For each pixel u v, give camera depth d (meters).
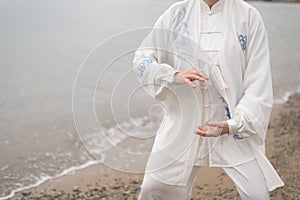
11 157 5.95
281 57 11.65
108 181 5.36
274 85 9.62
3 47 10.76
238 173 3.54
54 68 9.48
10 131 6.72
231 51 3.46
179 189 3.65
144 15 14.30
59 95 8.12
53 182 5.38
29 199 5.00
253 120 3.40
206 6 3.53
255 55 3.49
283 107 8.18
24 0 15.70
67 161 5.88
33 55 10.24
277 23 15.49
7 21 12.98
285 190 4.94
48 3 15.58
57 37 11.71
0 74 9.05
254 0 20.20
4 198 5.03
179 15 3.60
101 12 14.66
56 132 6.71
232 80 3.49
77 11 14.68
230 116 3.55
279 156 5.89
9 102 7.78
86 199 4.97
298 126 7.09
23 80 8.78
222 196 4.92
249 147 3.56
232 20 3.49
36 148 6.21
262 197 3.49
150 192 3.61
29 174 5.55
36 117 7.20
